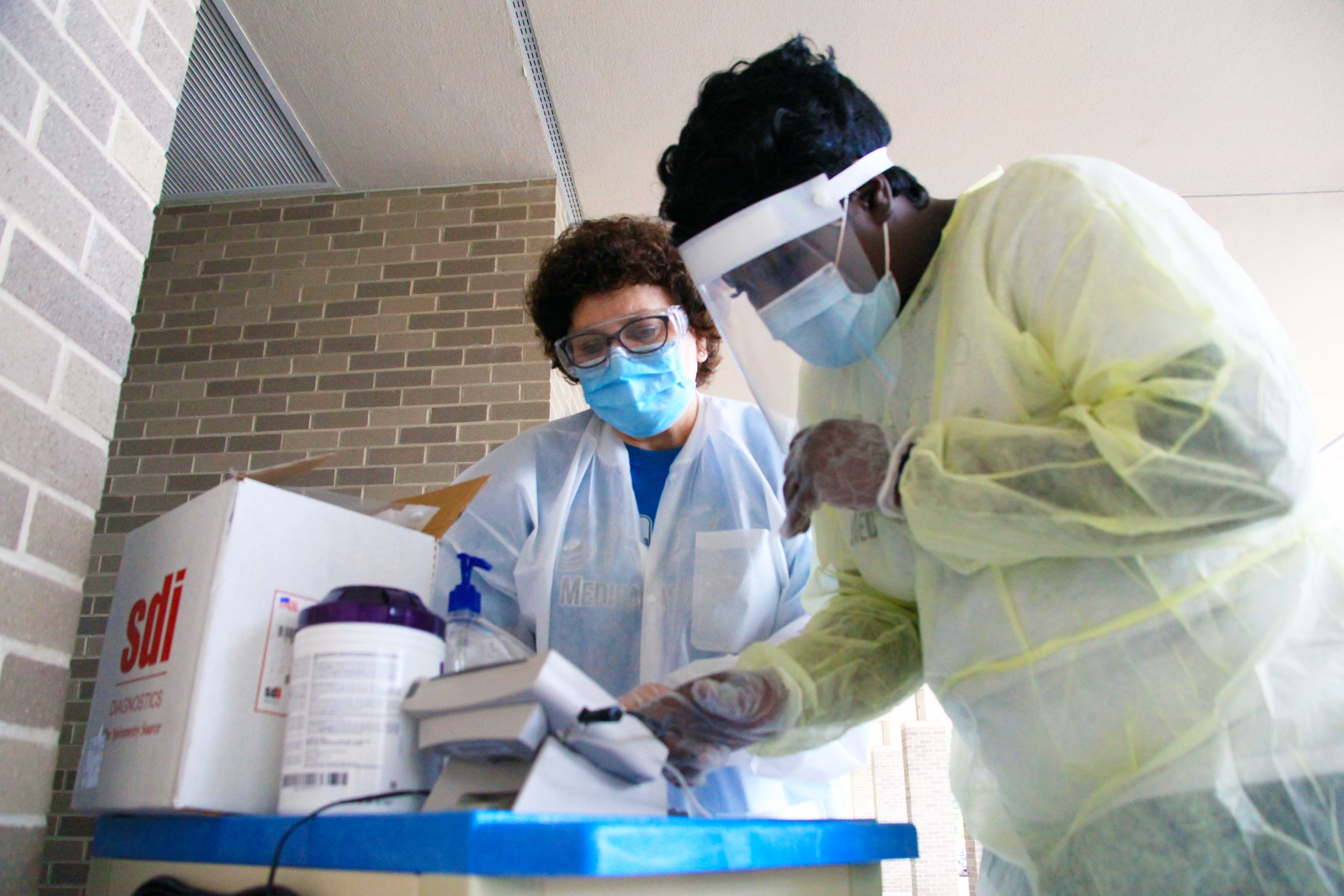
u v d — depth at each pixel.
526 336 3.46
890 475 0.97
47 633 1.08
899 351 1.14
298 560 0.97
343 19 2.97
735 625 1.52
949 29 2.91
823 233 1.09
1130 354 0.88
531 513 1.69
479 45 3.05
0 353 1.05
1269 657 0.89
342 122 3.38
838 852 0.96
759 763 1.39
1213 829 0.85
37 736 1.06
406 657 0.87
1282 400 0.85
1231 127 3.28
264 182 3.71
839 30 2.92
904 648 1.22
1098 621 0.93
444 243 3.63
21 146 1.09
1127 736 0.91
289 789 0.81
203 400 3.53
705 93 1.19
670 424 1.67
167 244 3.76
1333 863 0.84
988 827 1.07
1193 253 0.93
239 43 3.06
